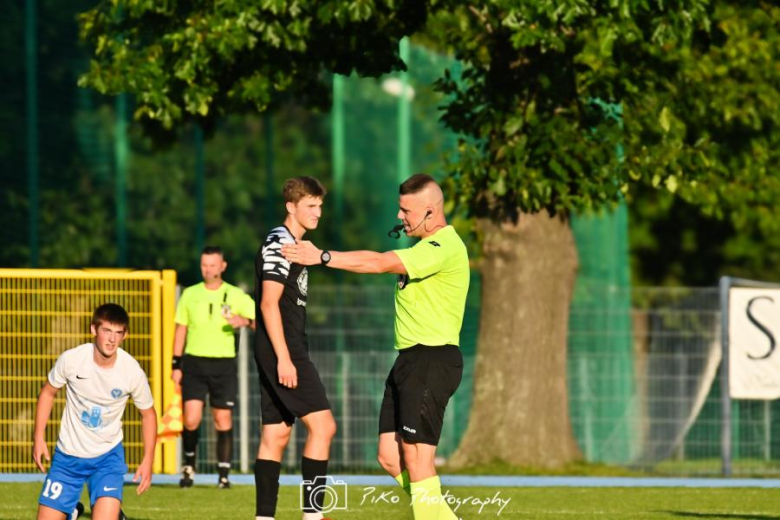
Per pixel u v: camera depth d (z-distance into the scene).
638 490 48.84
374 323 59.81
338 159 91.88
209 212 107.94
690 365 60.25
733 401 60.16
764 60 62.94
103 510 27.86
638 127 56.34
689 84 59.62
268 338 30.27
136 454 53.50
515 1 50.16
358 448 59.19
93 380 27.81
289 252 28.59
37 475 51.41
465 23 56.06
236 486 48.44
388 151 110.25
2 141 87.50
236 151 110.81
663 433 60.31
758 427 60.19
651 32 52.91
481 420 60.31
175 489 46.84
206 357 47.00
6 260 86.81
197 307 47.09
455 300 29.56
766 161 64.62
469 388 65.12
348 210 110.81
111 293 53.41
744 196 67.75
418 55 85.12
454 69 75.44
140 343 53.47
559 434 60.19
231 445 47.53
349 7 50.97
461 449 60.44
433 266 28.94
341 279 105.62
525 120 54.94
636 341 60.78
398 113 109.50
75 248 90.50
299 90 59.97
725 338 58.38
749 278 110.62
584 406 61.06
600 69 56.03
